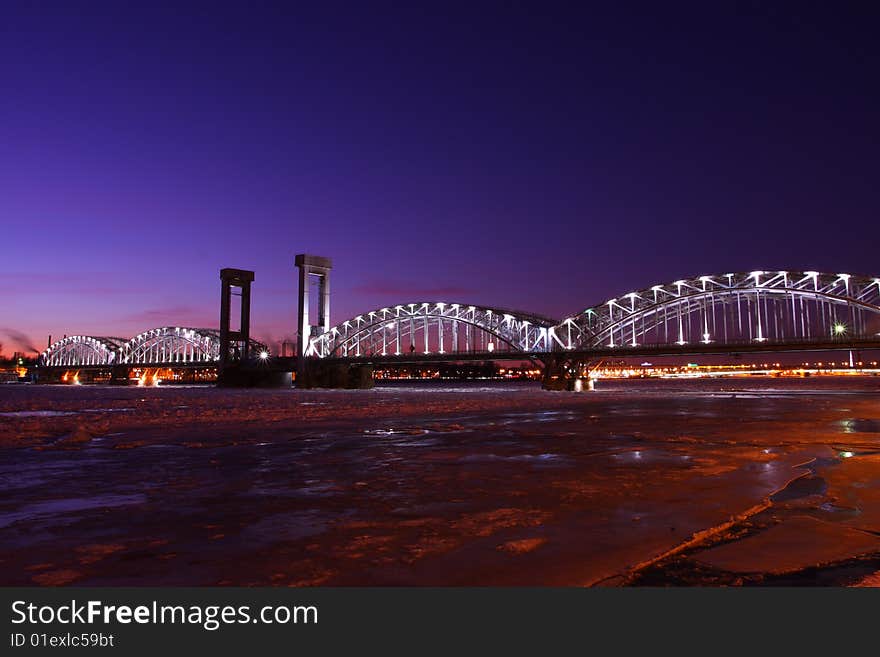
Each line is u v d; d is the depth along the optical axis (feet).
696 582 23.29
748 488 41.29
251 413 141.79
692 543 28.07
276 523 31.96
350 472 49.78
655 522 31.71
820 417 112.88
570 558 25.71
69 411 169.27
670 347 365.61
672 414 125.59
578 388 394.52
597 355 390.63
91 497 39.68
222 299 651.66
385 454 62.08
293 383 584.81
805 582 23.31
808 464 52.44
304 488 42.42
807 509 34.99
